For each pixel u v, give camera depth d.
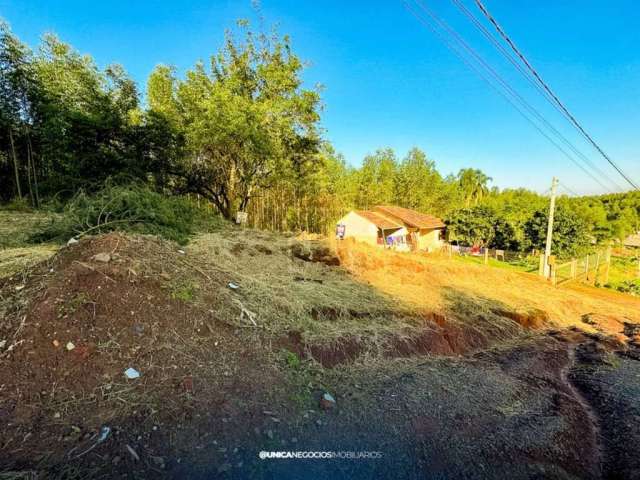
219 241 6.10
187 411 2.31
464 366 4.00
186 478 1.88
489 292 7.47
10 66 9.02
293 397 2.76
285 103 11.30
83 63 11.38
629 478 2.45
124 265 3.23
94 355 2.45
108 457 1.89
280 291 4.55
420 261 9.48
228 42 12.45
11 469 1.72
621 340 6.11
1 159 10.48
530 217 18.72
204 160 12.10
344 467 2.17
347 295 5.10
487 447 2.56
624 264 21.55
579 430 3.03
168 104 11.62
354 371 3.39
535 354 4.88
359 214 19.11
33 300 2.67
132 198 5.45
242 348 3.10
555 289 9.91
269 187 12.82
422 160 32.31
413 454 2.37
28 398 2.09
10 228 5.46
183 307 3.19
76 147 9.12
